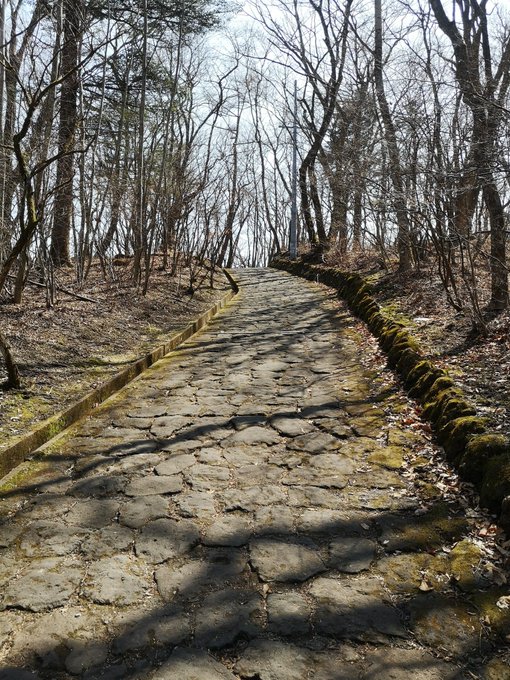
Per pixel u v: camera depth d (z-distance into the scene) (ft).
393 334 23.77
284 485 12.89
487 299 25.48
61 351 22.89
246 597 9.05
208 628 8.36
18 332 23.30
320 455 14.51
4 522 11.46
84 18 28.71
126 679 7.45
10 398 17.30
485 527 10.71
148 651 7.95
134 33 41.93
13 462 13.97
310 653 7.88
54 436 16.02
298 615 8.60
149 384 21.68
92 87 44.73
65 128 31.48
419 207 25.89
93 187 36.96
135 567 9.87
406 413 16.70
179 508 11.88
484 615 8.54
